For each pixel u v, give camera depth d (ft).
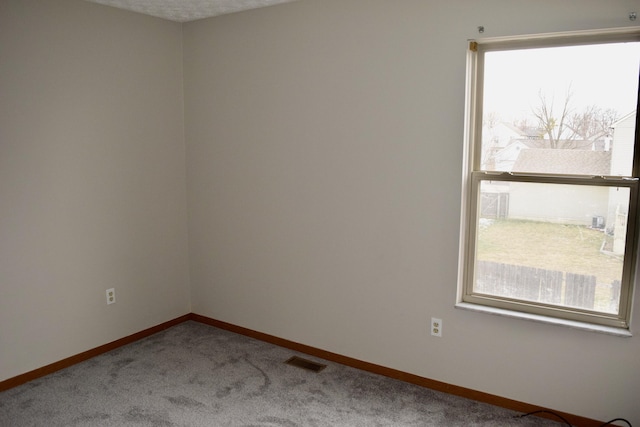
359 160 10.53
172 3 10.99
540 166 8.98
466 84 9.14
